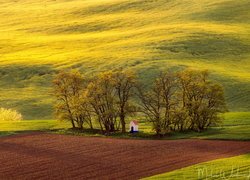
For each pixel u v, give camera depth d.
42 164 59.81
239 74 143.50
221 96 86.31
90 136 81.38
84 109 89.62
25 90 141.88
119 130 87.88
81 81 95.38
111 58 156.62
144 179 50.59
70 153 66.12
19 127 91.00
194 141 73.69
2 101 132.88
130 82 89.75
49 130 88.12
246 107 120.94
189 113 84.69
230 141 72.38
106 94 88.44
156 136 80.75
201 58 158.50
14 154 66.38
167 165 57.12
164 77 93.25
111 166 57.75
